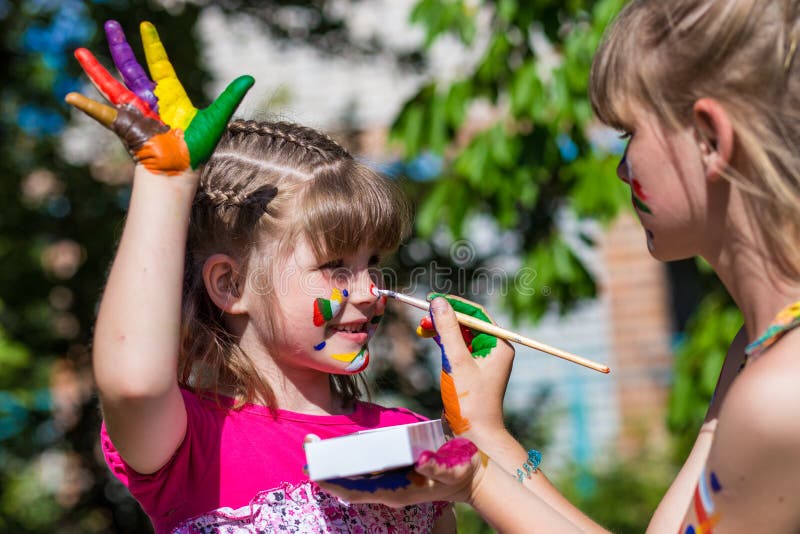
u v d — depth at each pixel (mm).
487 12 4566
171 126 1505
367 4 6727
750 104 1306
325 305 1788
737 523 1269
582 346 8766
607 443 8109
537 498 1462
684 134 1380
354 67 6477
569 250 4188
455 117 4074
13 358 5137
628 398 8609
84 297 5430
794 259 1316
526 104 3908
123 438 1493
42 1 5465
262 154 1903
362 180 1896
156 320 1438
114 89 1511
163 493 1627
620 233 8766
